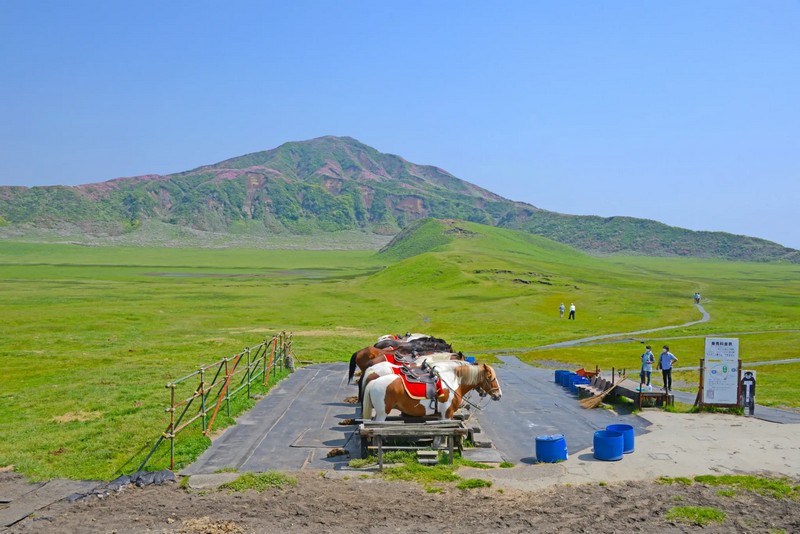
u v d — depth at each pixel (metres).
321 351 51.19
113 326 67.06
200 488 17.22
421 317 87.69
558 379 37.56
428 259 171.50
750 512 15.66
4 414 25.75
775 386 37.53
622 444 20.30
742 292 144.38
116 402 27.83
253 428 24.06
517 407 29.52
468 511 15.64
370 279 157.25
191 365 40.53
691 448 21.70
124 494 16.84
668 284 163.50
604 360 51.50
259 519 15.12
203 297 106.94
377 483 17.69
